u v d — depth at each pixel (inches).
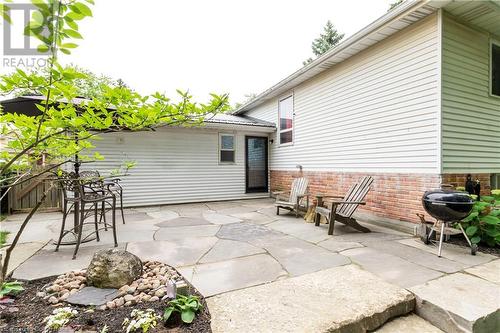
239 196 355.9
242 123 332.2
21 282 97.1
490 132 186.1
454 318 78.4
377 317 80.7
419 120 168.9
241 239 161.0
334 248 141.6
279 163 348.8
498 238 135.3
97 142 276.5
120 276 93.1
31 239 163.0
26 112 120.3
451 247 141.5
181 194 320.2
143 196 299.6
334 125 245.1
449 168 160.9
